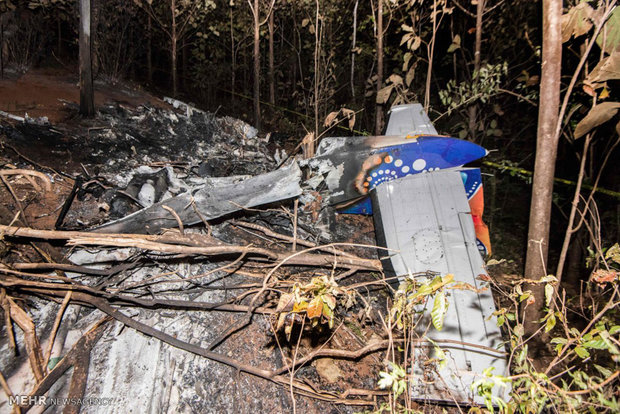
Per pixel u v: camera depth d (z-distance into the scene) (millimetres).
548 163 2684
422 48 6730
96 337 2227
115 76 7141
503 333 2635
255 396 2246
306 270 3254
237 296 2719
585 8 2525
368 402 2375
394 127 3785
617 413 1298
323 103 7414
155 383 2104
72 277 2541
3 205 2760
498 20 5621
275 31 10000
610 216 4320
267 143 6348
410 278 1980
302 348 2635
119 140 4406
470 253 2900
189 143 5070
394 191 3289
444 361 1678
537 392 1586
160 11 8781
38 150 3643
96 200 3221
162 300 2391
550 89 2596
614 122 3664
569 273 4238
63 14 6848
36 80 5484
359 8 7969
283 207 3668
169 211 2814
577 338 1684
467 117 5766
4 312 2232
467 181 3434
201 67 9859
